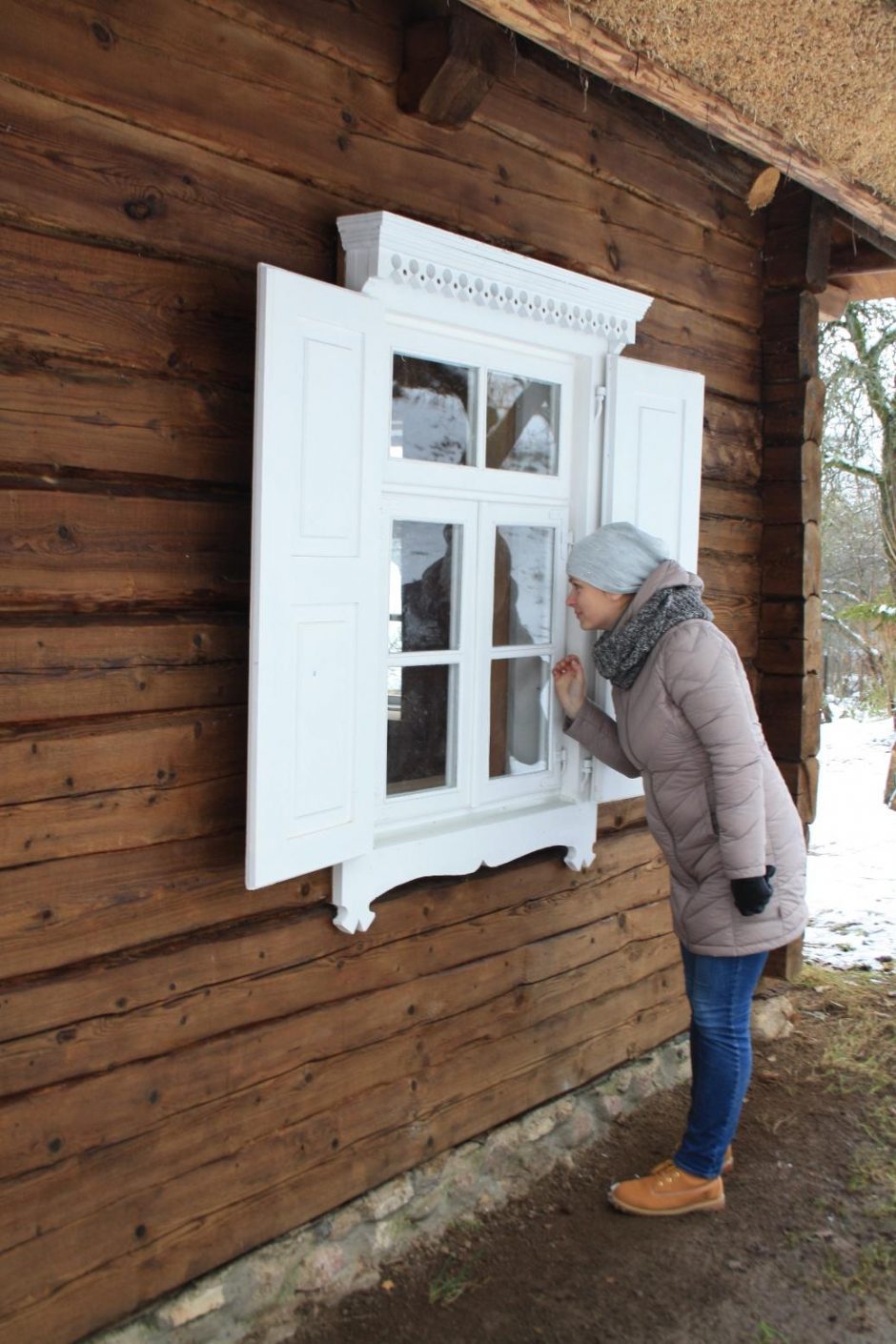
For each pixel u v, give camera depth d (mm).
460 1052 3219
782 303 4254
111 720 2326
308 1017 2779
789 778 4371
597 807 3635
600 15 2514
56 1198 2297
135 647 2357
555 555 3422
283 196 2582
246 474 2551
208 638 2500
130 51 2250
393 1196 3021
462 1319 2799
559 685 3385
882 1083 4121
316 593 2525
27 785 2189
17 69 2072
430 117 2855
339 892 2775
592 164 3412
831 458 10586
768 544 4371
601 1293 2920
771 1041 4469
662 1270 3018
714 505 4102
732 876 2898
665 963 4012
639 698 3031
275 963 2699
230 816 2572
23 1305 2258
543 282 3102
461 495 3080
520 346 3186
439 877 3131
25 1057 2229
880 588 14930
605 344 3428
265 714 2414
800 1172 3521
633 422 3486
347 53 2674
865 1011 4773
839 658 15023
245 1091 2646
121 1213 2418
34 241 2131
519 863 3389
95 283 2232
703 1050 3164
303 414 2447
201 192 2410
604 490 3432
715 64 2787
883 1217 3293
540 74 3203
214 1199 2604
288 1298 2750
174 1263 2533
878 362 9727
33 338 2145
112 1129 2387
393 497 2902
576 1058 3635
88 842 2299
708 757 2945
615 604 3113
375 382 2658
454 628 3143
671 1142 3654
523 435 3314
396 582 2967
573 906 3588
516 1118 3432
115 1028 2379
